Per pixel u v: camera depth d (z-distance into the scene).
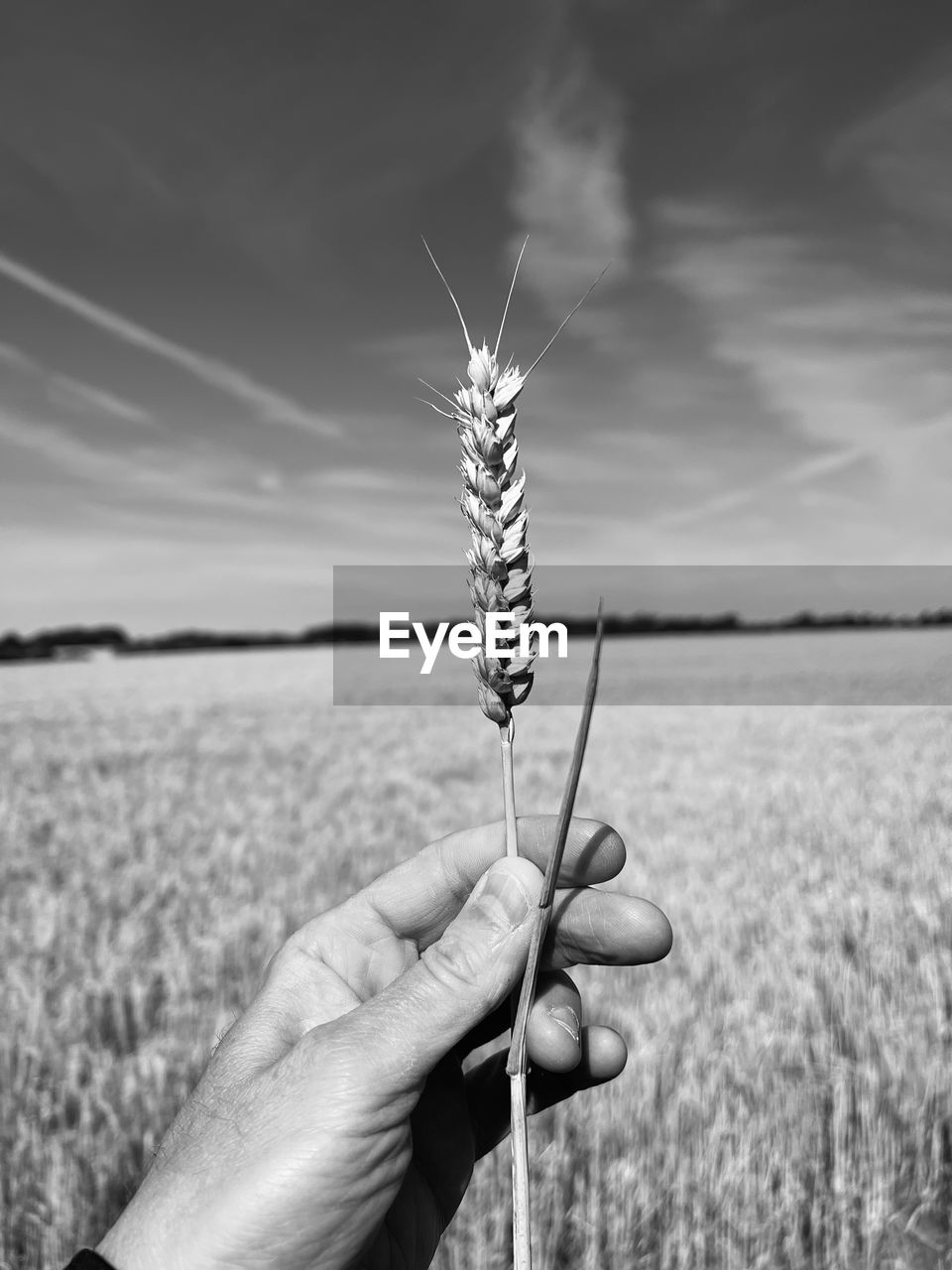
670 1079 3.70
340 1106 1.42
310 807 11.24
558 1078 2.02
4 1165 3.31
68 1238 2.97
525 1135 1.04
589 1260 2.81
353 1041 1.47
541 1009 1.74
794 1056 3.84
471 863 2.03
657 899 6.41
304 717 24.17
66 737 20.09
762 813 9.99
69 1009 4.51
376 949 2.00
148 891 7.34
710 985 4.64
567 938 1.81
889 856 7.69
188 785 13.50
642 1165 3.15
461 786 12.84
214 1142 1.45
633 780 12.71
